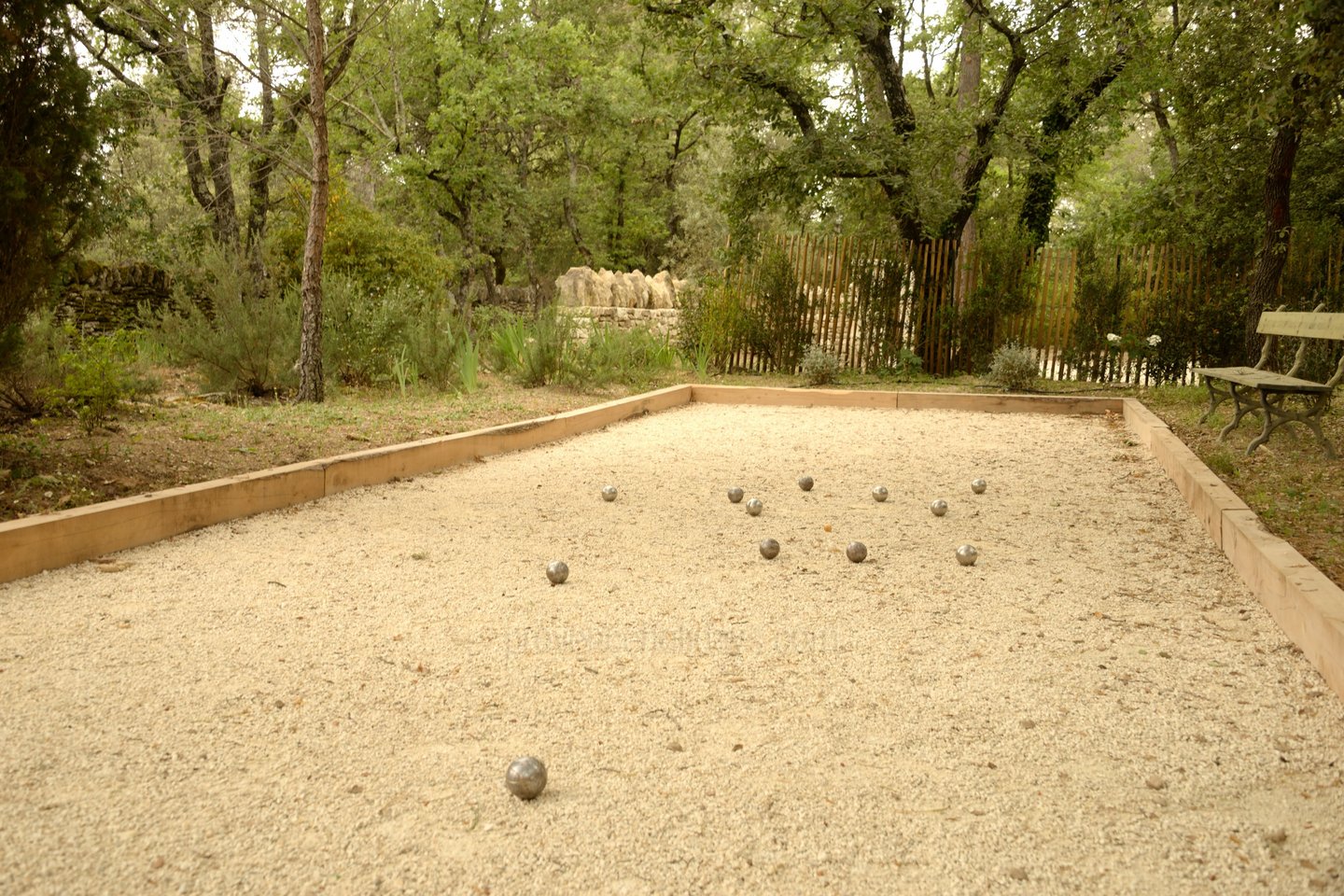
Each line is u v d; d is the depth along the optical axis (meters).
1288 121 11.11
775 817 2.62
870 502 6.99
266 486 6.31
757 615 4.41
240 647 3.89
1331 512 5.83
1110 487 7.50
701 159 40.09
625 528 6.12
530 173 36.94
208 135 17.98
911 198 15.41
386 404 10.62
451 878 2.32
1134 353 14.23
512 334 13.43
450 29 28.41
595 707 3.36
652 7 15.73
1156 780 2.81
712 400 13.69
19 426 7.71
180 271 15.28
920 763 2.95
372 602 4.52
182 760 2.91
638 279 22.73
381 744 3.05
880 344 15.89
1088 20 15.20
